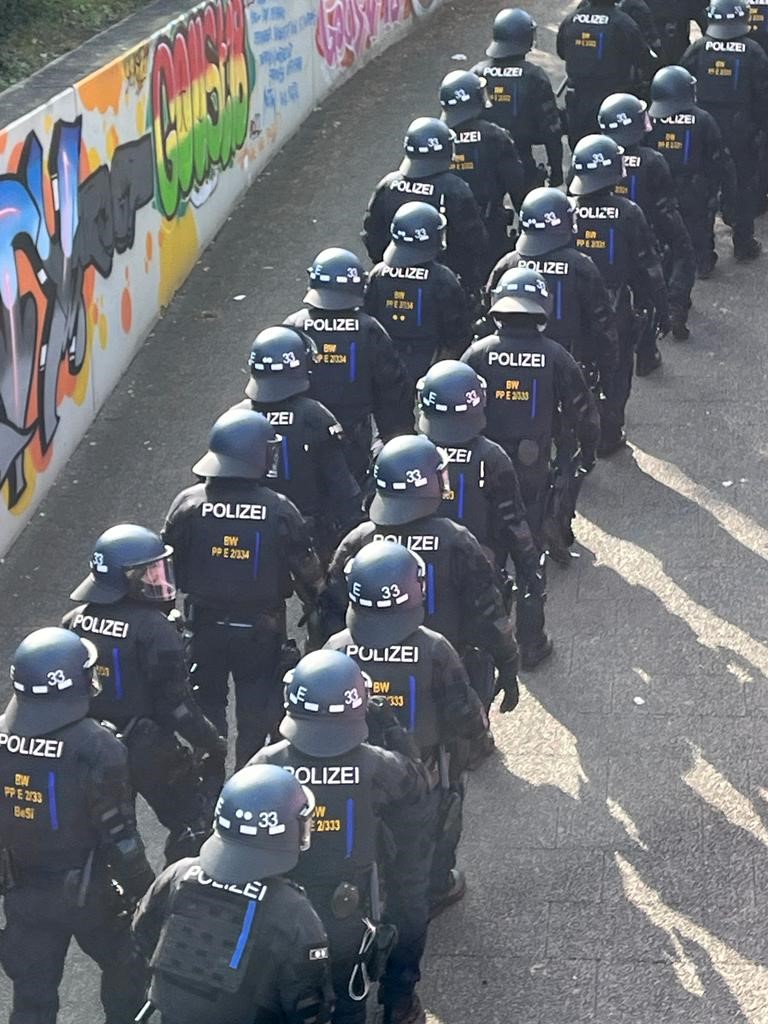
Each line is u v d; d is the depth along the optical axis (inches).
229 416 296.4
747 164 555.8
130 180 515.2
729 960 271.4
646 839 302.2
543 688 350.6
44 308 436.8
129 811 234.8
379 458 281.3
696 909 283.6
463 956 275.3
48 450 444.1
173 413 490.3
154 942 217.6
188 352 530.3
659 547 404.8
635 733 333.7
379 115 761.0
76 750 232.2
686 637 366.9
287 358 326.0
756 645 363.3
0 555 411.5
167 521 296.2
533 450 346.0
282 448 325.1
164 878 214.7
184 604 297.9
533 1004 264.4
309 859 228.8
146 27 551.2
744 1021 258.2
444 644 255.0
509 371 344.8
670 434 461.4
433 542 277.0
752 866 293.3
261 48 678.5
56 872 234.2
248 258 603.5
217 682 300.7
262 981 205.8
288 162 703.7
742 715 338.0
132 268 521.0
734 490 430.3
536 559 315.6
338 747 228.7
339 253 367.9
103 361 493.0
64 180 450.9
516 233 509.7
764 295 551.5
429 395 307.1
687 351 513.3
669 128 506.0
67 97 452.8
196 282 585.0
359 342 362.9
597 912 284.0
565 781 320.2
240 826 207.0
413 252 396.5
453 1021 261.6
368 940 230.1
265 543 289.3
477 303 466.3
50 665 232.7
